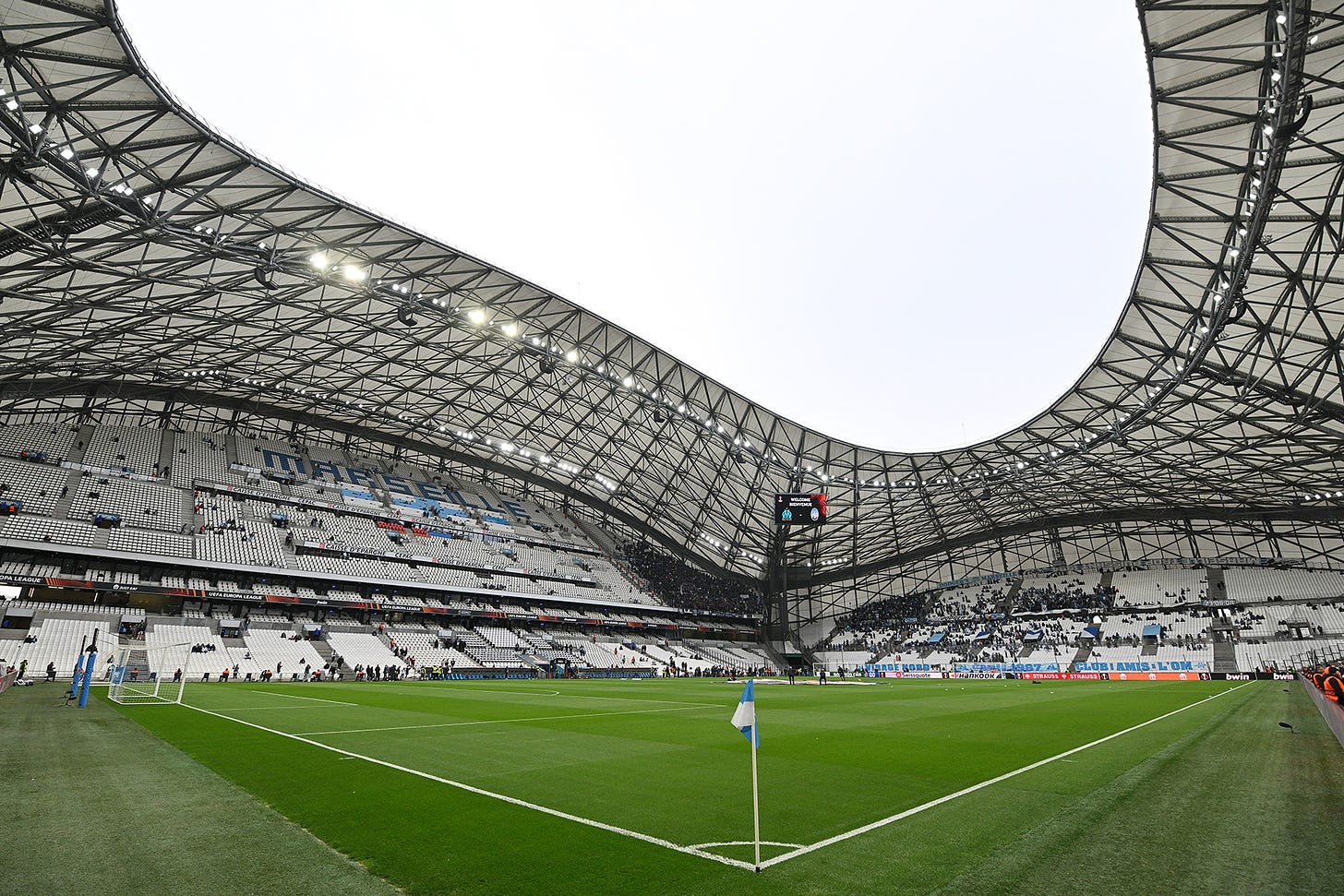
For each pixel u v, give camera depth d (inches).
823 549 3319.4
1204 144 1064.8
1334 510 2455.7
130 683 1418.6
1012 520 3090.6
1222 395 1627.7
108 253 1189.1
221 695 1166.3
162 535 1983.3
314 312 1657.2
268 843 285.3
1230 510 2650.1
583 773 462.9
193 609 1987.0
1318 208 1046.4
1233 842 283.3
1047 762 510.9
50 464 2022.6
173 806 346.6
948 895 227.1
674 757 543.2
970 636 3048.7
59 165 912.9
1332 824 310.3
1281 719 782.5
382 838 295.3
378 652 2098.9
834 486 2630.4
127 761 474.6
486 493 3292.3
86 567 1815.9
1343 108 898.7
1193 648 2485.2
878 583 3538.4
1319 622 2369.6
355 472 2849.4
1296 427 1707.7
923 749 589.6
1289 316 1284.4
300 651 1945.1
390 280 1546.5
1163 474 2299.5
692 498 3016.7
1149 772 451.8
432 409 2551.7
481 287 1674.5
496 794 390.6
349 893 229.8
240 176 1160.8
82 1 784.9
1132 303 1469.0
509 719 834.2
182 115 978.1
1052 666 2672.2
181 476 2285.9
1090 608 2856.8
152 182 1103.0
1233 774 437.4
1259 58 905.5
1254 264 1212.5
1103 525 3014.3
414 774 446.3
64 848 275.1
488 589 2566.4
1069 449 2130.9
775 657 3430.1
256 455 2603.3
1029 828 313.1
